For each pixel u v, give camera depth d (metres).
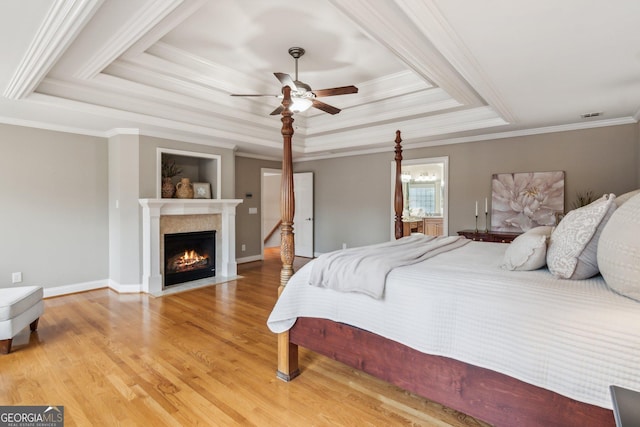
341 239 6.96
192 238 5.14
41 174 4.23
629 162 4.15
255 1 2.54
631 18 1.95
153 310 3.80
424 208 9.50
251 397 2.10
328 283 2.06
